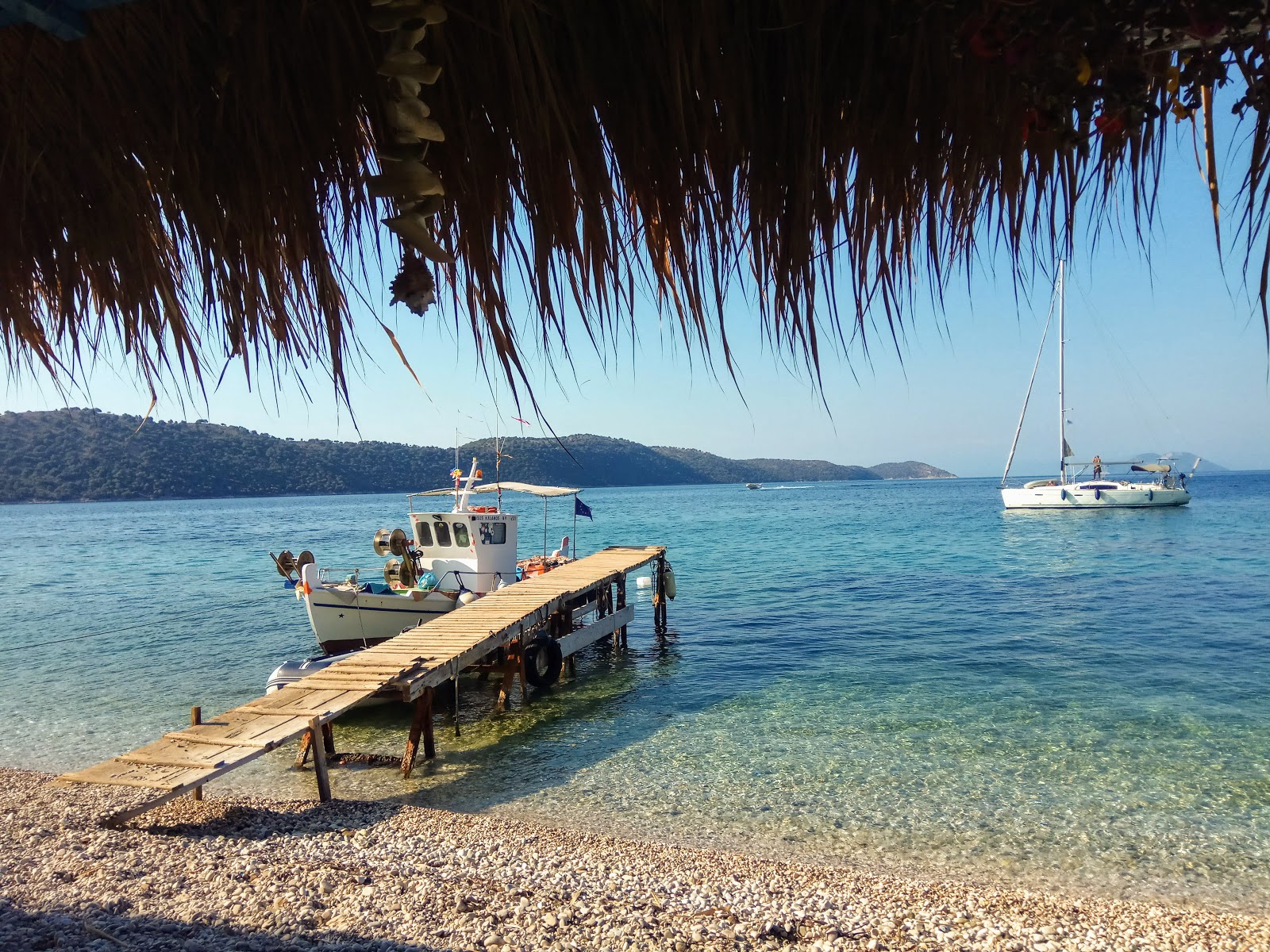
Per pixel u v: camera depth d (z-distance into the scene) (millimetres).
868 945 6500
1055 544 47750
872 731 13383
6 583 40156
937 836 9250
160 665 20203
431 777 11500
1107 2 909
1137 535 51938
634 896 7324
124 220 1354
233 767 9195
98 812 9406
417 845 8617
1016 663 18281
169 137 1249
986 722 13812
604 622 19594
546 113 1105
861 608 26750
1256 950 6547
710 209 1174
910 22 996
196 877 7312
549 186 1163
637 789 10898
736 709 14984
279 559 18047
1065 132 1006
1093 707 14633
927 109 1072
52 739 13984
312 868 7637
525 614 15758
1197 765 11531
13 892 6922
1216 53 954
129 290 1538
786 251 1130
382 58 1136
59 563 50688
